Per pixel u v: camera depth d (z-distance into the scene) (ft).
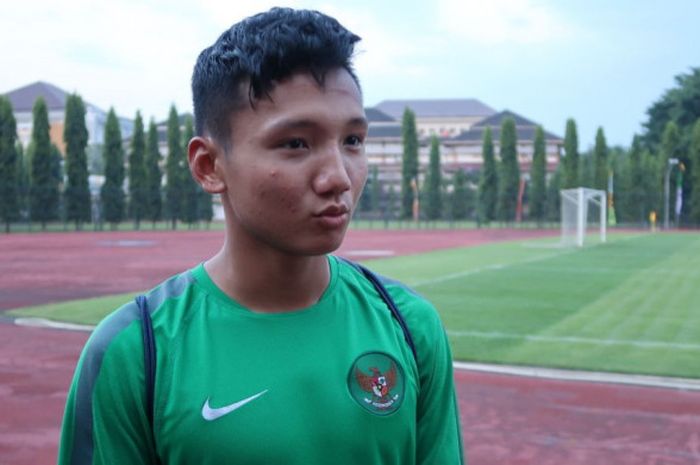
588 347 27.94
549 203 176.24
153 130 149.38
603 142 177.88
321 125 3.84
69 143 136.36
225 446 3.90
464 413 19.84
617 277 53.47
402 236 126.11
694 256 75.77
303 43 3.82
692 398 21.33
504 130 174.60
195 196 153.79
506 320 33.99
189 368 4.08
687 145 174.60
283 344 4.17
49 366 24.77
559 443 17.52
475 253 80.23
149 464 4.13
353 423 4.07
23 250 85.56
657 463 16.25
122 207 142.82
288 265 4.21
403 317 4.64
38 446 16.94
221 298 4.31
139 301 4.39
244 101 3.88
